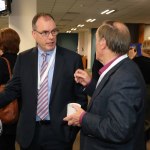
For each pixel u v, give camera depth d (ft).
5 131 7.29
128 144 4.38
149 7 28.91
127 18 39.96
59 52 6.21
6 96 6.24
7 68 7.36
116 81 4.28
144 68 8.63
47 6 28.58
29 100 6.03
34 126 5.97
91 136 4.68
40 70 6.10
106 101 4.41
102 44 4.71
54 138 6.02
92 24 49.34
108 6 28.53
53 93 5.97
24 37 12.87
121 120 4.02
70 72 6.08
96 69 7.97
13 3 12.68
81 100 6.06
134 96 4.16
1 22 43.34
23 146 6.01
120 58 4.66
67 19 41.57
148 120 7.95
